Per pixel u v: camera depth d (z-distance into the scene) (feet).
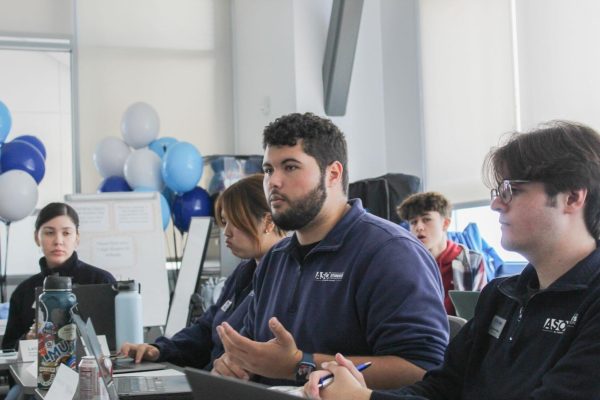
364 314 6.27
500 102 16.53
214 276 19.13
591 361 4.09
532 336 4.60
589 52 14.21
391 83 19.92
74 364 6.47
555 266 4.53
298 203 6.51
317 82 19.72
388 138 20.07
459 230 18.25
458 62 17.74
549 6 15.12
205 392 3.31
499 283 5.10
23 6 22.12
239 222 8.21
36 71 22.27
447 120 18.13
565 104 14.83
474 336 5.09
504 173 4.59
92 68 22.67
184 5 23.56
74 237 12.82
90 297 9.53
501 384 4.68
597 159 4.44
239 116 23.34
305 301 6.63
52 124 22.34
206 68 23.62
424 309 6.02
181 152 18.90
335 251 6.56
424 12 18.79
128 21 23.06
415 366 5.75
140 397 5.69
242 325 8.13
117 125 22.84
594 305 4.28
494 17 16.62
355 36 18.98
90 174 22.44
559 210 4.44
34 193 18.11
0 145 18.65
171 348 8.55
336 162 6.68
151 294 16.84
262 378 6.68
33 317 12.32
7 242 19.27
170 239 22.06
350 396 4.57
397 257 6.24
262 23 21.38
